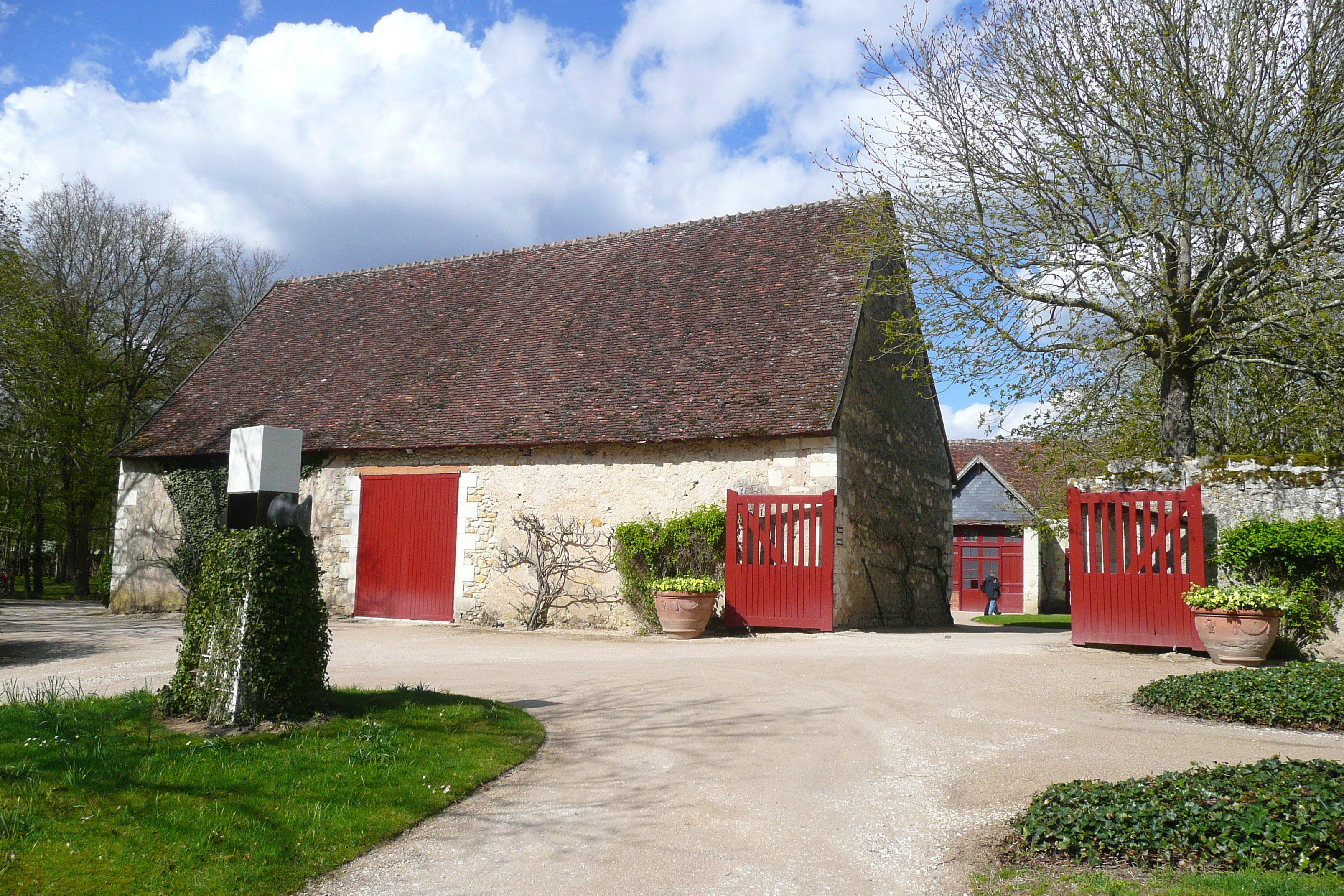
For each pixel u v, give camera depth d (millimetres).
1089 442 15125
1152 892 3656
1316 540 10227
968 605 29312
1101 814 4344
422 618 15977
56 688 8203
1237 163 12508
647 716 7371
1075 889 3811
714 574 13867
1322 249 11906
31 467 25625
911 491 17906
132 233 28281
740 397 14203
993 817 4891
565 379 16125
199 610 6699
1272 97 12508
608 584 14594
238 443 6859
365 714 6750
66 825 4426
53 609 20375
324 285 21875
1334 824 3973
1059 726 6938
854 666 9625
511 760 6035
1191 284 12969
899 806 5117
